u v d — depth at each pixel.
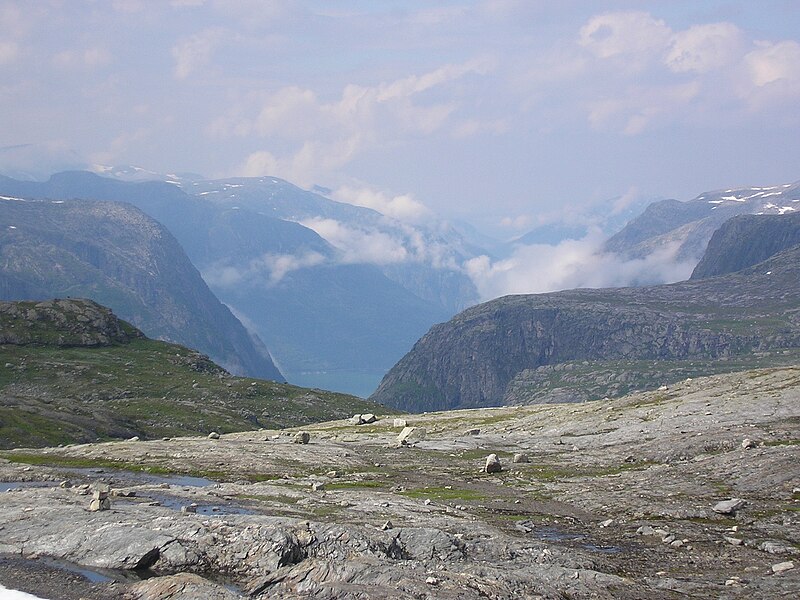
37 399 191.75
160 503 57.56
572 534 53.47
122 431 182.00
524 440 115.19
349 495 65.44
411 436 118.81
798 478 63.53
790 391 113.75
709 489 65.12
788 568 42.28
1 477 71.69
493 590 38.22
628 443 98.50
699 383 144.75
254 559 42.09
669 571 43.88
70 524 47.62
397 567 40.59
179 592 36.62
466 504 64.06
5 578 39.75
